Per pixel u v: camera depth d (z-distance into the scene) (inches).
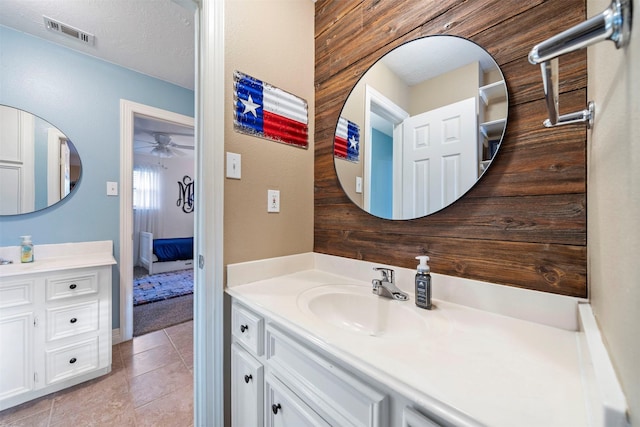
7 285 55.2
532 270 28.6
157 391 60.3
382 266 42.3
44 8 58.7
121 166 82.3
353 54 47.2
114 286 80.9
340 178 49.0
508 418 14.9
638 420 9.8
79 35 67.9
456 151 34.5
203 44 38.7
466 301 32.9
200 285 39.7
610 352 14.8
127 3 57.4
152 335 86.2
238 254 42.6
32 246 66.2
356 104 46.6
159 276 160.4
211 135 39.1
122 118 82.3
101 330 66.1
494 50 31.5
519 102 29.7
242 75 42.8
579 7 25.9
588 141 23.5
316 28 54.1
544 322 27.4
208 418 39.3
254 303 34.1
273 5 47.1
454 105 34.8
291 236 50.2
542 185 28.0
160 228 202.5
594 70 20.3
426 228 37.4
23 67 67.3
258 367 33.4
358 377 22.2
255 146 44.7
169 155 182.5
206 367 39.1
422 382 18.0
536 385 17.6
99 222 78.6
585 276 25.5
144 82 86.7
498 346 23.0
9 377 55.1
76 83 74.7
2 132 65.5
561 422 14.6
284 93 48.9
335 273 48.9
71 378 61.7
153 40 69.9
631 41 10.9
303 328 26.8
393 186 41.2
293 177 50.5
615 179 14.1
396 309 33.7
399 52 40.6
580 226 25.8
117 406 55.6
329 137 51.3
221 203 40.1
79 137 75.4
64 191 73.2
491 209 31.6
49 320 59.7
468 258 33.4
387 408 20.4
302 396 27.1
